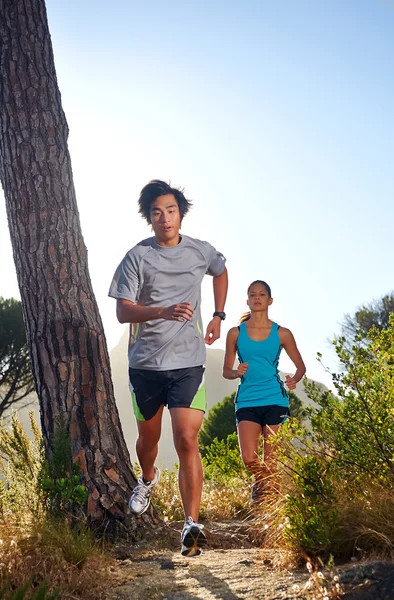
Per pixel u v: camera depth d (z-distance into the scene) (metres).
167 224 4.07
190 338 4.02
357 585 2.77
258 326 5.52
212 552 3.96
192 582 3.18
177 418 3.84
